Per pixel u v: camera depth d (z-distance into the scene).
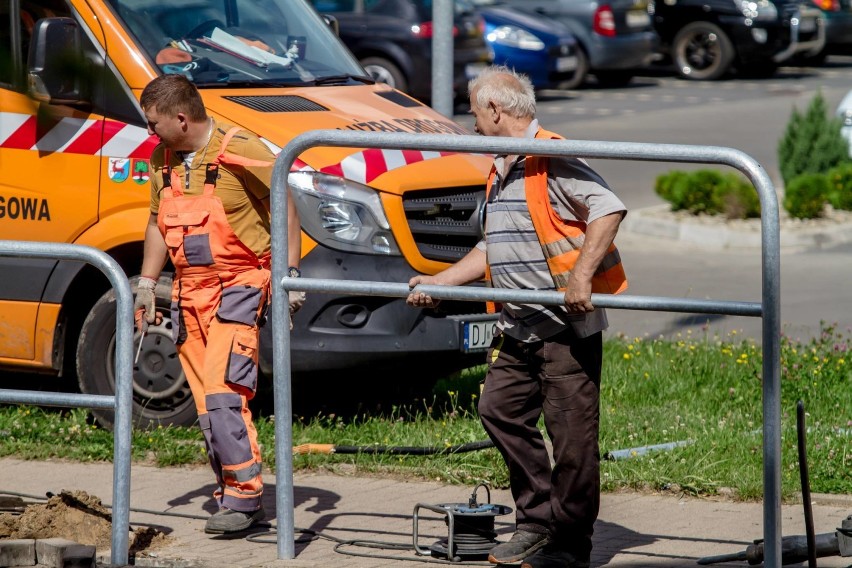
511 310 17.39
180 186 19.42
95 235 25.91
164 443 24.77
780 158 56.12
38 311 26.80
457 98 79.69
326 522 20.56
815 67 105.25
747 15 94.12
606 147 15.68
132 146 25.55
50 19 24.77
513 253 17.16
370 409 28.50
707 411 27.08
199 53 26.97
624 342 33.94
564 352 17.12
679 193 52.53
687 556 18.50
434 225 25.92
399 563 18.30
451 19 32.38
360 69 30.06
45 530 19.44
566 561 17.52
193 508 21.48
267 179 19.28
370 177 25.14
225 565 18.09
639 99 86.69
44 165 26.25
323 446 23.84
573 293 16.20
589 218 16.28
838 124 55.62
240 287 19.53
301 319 24.97
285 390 18.41
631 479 22.17
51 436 25.86
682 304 15.71
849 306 39.59
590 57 89.12
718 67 95.75
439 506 18.66
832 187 53.06
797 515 20.61
